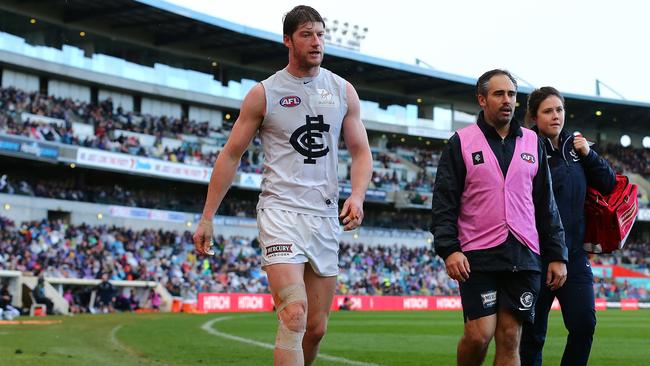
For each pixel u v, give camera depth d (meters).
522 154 5.54
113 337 14.21
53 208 40.06
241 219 48.25
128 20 46.50
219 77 53.31
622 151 68.06
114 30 47.44
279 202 4.98
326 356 10.99
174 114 50.62
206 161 47.41
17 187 38.97
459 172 5.52
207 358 10.22
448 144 5.62
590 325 6.14
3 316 23.23
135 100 49.06
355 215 4.96
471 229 5.48
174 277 38.09
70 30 46.19
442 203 5.49
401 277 50.62
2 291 25.19
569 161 6.34
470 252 5.44
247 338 14.62
